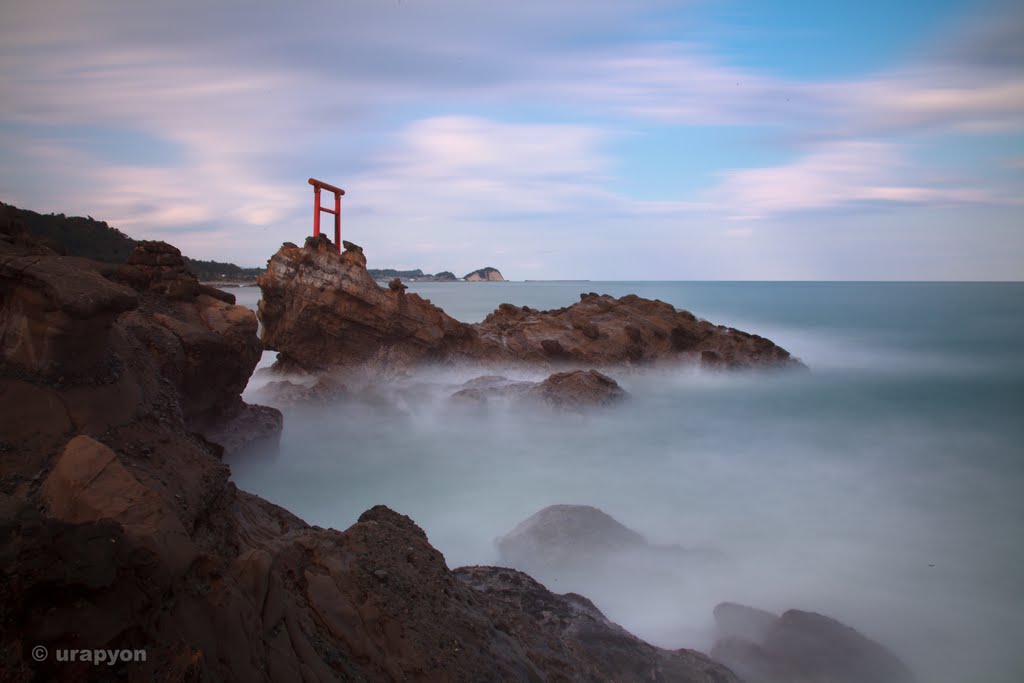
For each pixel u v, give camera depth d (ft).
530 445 83.92
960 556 55.47
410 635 21.79
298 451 77.51
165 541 16.31
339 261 111.34
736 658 36.58
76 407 21.53
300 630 19.48
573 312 144.56
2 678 11.72
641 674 29.96
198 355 53.47
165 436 23.08
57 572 12.85
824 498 68.59
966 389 128.57
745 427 98.07
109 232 75.05
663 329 139.95
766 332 234.58
